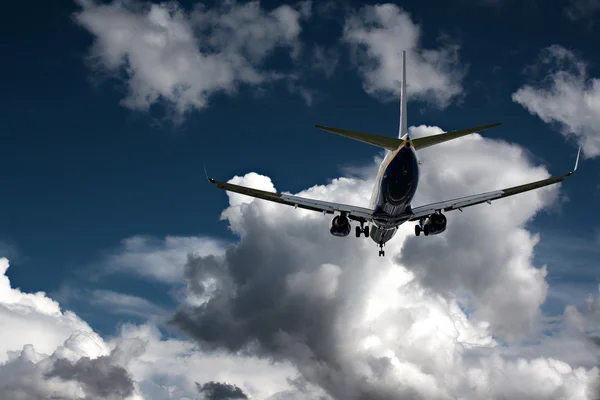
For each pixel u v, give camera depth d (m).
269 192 51.12
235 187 50.31
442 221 52.34
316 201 51.88
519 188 52.50
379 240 58.81
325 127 45.88
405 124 55.25
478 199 52.25
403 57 56.19
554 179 52.34
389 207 48.38
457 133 46.06
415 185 45.94
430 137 46.28
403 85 55.75
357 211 51.66
